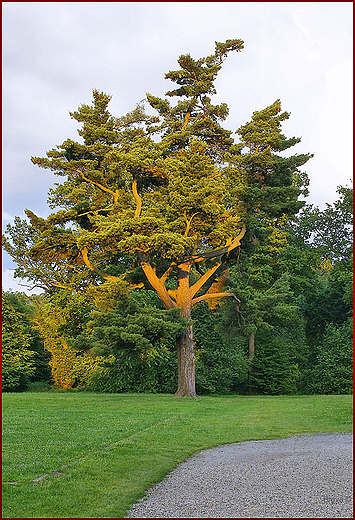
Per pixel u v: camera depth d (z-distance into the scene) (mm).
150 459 12797
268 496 9477
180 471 11812
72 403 25266
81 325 39531
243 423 18781
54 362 41500
